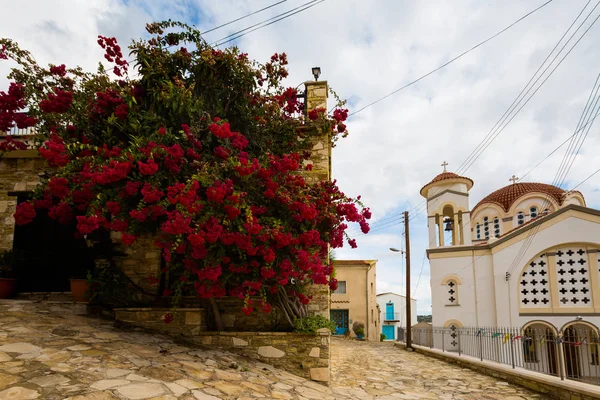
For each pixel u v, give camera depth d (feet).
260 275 24.91
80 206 25.31
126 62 28.22
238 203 22.31
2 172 35.96
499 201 87.97
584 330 62.08
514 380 37.45
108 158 24.06
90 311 29.40
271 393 20.39
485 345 49.67
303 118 32.55
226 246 23.76
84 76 28.32
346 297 107.65
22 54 27.30
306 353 27.09
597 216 61.21
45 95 27.68
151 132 25.54
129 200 23.57
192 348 25.25
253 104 30.01
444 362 53.57
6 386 14.65
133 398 15.42
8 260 32.48
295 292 29.19
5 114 27.58
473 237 90.94
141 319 27.89
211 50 28.07
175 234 21.93
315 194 27.14
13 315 24.85
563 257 63.41
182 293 32.14
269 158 26.66
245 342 27.27
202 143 25.70
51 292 32.68
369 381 34.45
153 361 20.79
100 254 32.63
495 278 67.72
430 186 82.02
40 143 28.86
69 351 19.66
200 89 28.43
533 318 63.31
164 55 27.81
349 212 27.04
